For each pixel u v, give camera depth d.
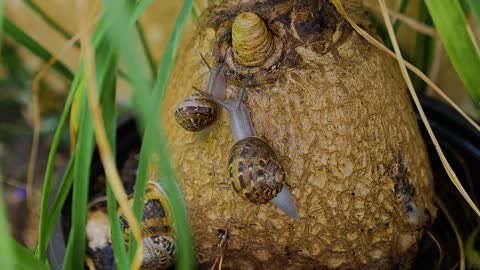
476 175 0.62
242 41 0.49
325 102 0.51
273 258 0.54
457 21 0.47
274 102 0.51
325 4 0.51
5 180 0.84
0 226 0.40
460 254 0.58
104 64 0.49
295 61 0.51
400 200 0.54
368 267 0.55
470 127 0.62
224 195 0.53
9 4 0.86
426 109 0.64
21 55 0.91
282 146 0.51
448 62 0.73
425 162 0.57
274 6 0.51
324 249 0.53
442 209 0.61
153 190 0.54
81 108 0.50
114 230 0.47
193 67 0.53
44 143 0.94
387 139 0.53
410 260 0.56
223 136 0.52
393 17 0.60
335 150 0.51
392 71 0.55
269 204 0.52
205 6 0.56
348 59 0.51
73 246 0.49
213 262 0.55
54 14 0.85
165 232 0.54
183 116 0.50
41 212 0.49
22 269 0.44
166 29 0.78
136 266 0.43
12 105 0.94
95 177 0.64
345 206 0.52
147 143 0.44
